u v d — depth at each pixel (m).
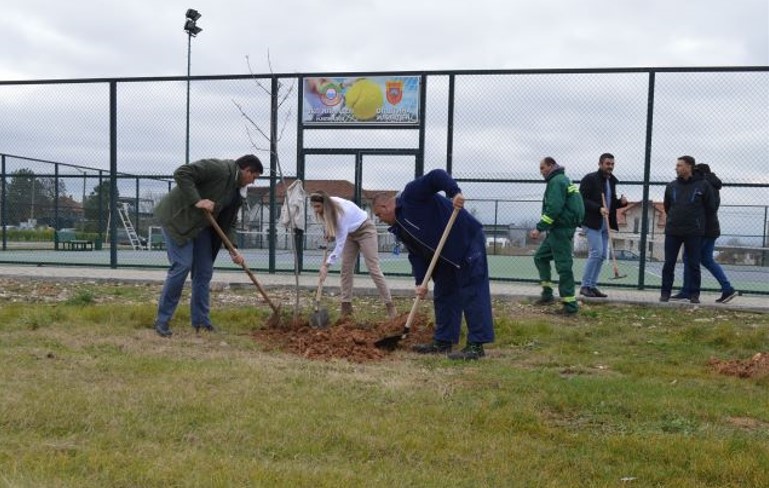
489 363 6.28
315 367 5.73
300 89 12.70
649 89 11.33
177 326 7.70
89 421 4.02
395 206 6.58
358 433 3.98
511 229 19.77
